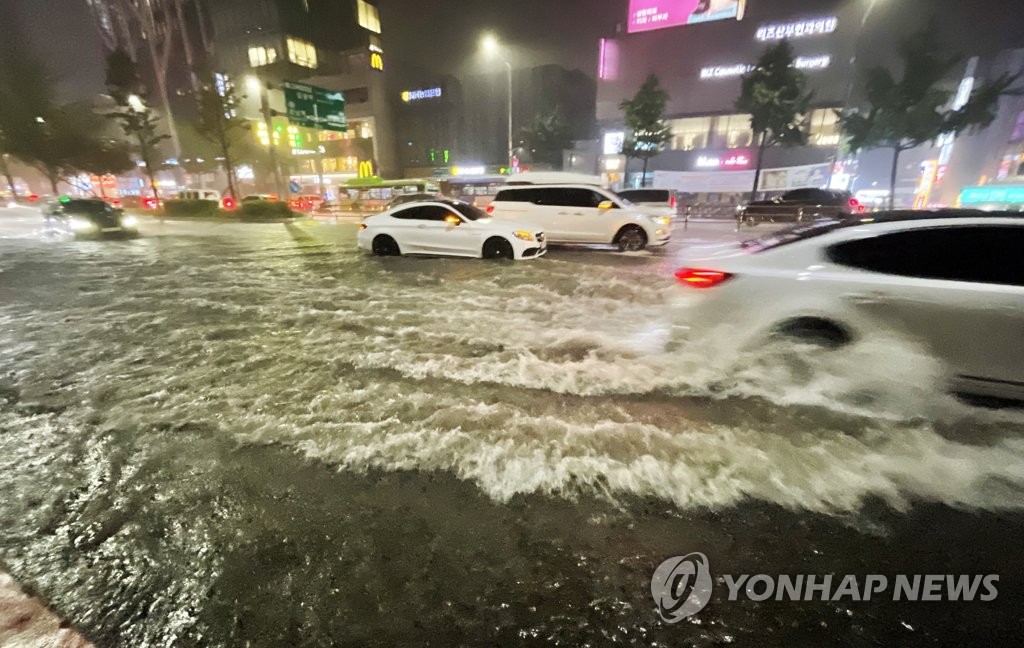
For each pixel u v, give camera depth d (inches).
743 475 108.6
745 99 1003.3
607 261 412.2
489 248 416.8
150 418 138.3
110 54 1027.3
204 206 1154.0
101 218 677.9
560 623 75.3
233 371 171.9
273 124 1222.9
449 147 2071.9
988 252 130.3
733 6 1245.7
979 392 130.1
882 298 136.6
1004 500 100.3
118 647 71.3
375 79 1957.4
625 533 93.1
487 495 103.6
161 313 251.8
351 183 1614.2
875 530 93.1
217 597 79.9
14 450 123.7
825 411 136.7
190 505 102.1
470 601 79.2
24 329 224.7
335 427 131.1
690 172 1307.8
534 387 155.2
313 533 93.7
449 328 221.5
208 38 2038.6
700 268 163.2
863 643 72.3
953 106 1087.0
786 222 766.5
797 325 148.3
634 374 163.8
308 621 75.5
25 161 1435.8
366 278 342.0
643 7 1336.1
